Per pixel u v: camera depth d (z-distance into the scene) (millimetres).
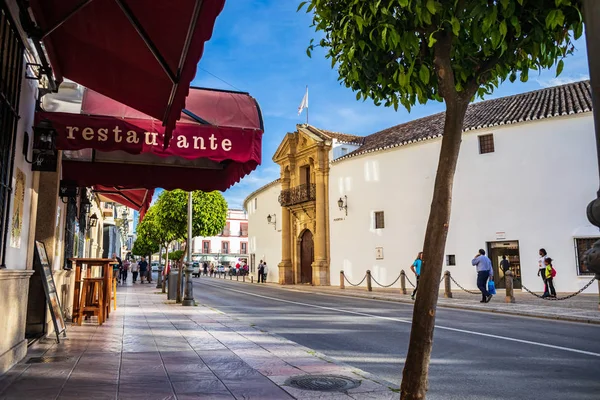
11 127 5141
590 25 1993
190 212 16672
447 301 17188
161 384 5012
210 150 7074
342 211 29688
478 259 16625
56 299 7863
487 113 24562
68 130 6527
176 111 5078
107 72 5707
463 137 23234
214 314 12617
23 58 5531
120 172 10117
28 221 6246
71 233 11477
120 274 36719
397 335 9555
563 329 10352
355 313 13914
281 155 36312
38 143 6207
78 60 5625
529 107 23156
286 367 6004
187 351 6992
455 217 23062
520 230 21219
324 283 30438
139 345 7410
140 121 6812
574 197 20125
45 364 5824
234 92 7586
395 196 26422
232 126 7227
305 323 11484
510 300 16391
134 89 5895
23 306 6102
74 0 4523
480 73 3721
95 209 20078
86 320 10586
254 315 13383
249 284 35906
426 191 24938
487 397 5188
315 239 31578
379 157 27531
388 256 26516
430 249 3162
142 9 4254
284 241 35375
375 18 3896
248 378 5375
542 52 3852
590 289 19359
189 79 4250
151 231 38781
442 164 3289
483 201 22344
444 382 5828
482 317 12758
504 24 3436
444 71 3480
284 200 34906
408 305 16906
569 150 20438
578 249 19906
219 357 6582
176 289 18047
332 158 31078
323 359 6551
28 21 4668
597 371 6367
